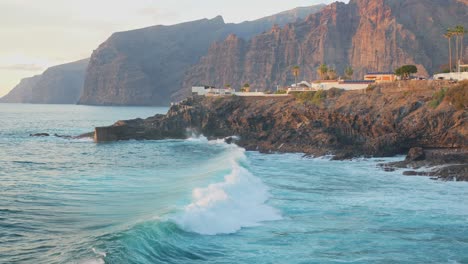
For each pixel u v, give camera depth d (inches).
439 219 1520.7
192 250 1106.1
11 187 1909.4
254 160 3110.2
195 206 1360.7
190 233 1210.6
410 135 3353.8
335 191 1982.0
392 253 1176.8
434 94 3617.1
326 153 3299.7
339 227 1403.8
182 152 3614.7
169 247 1088.2
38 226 1272.1
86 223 1304.1
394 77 5167.3
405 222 1477.6
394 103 3772.1
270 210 1567.4
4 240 1136.2
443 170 2405.3
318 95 4495.6
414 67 5019.7
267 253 1141.1
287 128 4274.1
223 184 1733.5
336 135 3858.3
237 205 1528.1
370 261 1114.7
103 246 1006.4
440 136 3312.0
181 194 1628.9
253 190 1820.9
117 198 1669.5
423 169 2573.8
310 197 1831.9
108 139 4749.0
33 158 3216.0
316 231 1352.1
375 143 3289.9
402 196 1895.9
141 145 4311.0
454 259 1146.0
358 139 3786.9
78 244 1063.6
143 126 4980.3
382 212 1608.0
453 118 3297.2
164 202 1526.8
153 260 1002.7
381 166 2758.4
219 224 1307.8
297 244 1223.5
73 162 2955.2
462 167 2411.4
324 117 4015.8
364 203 1747.0
